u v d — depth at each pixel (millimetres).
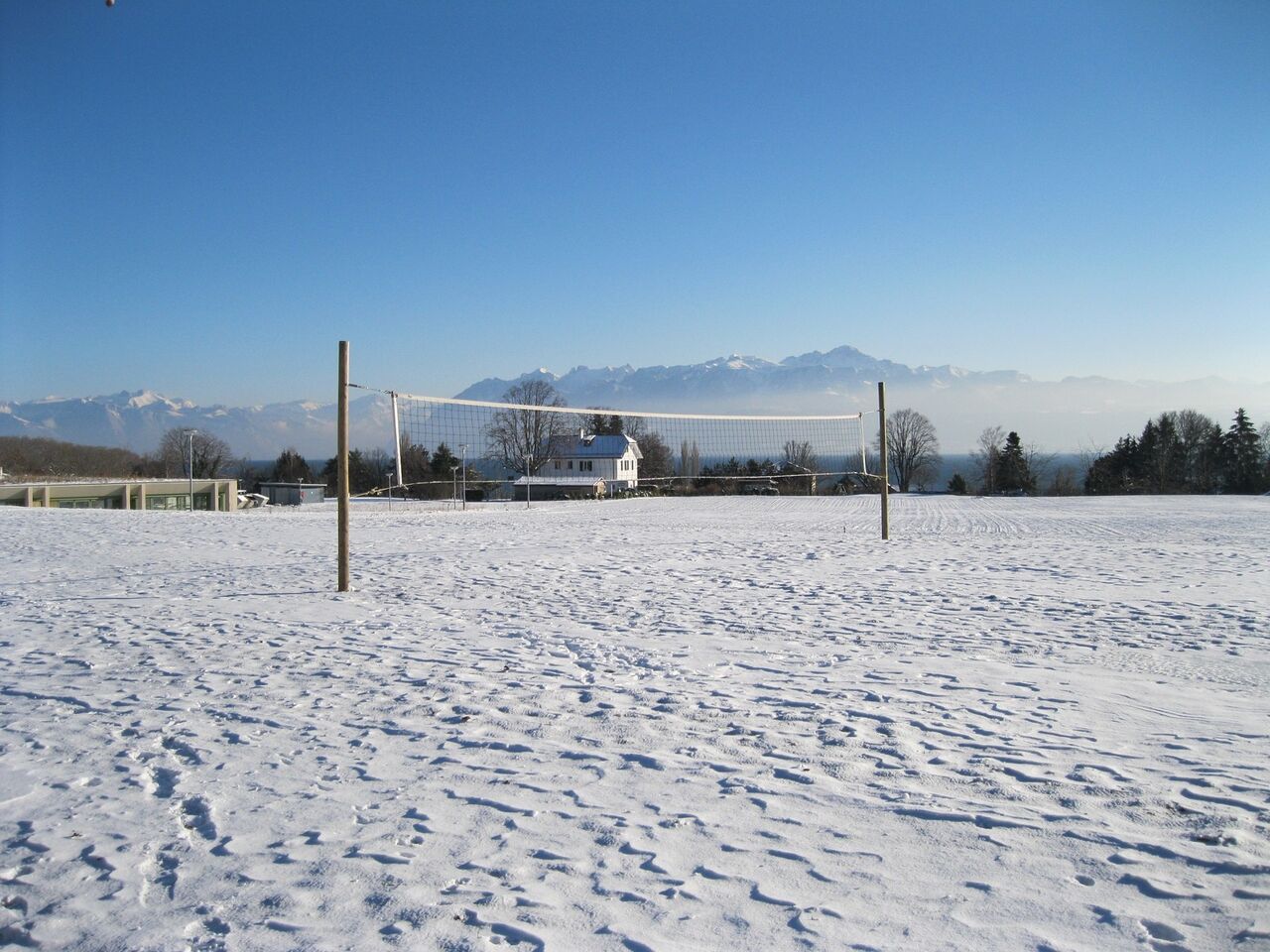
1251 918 2344
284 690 5051
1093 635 6566
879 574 10758
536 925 2402
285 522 21594
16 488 32438
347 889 2639
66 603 8547
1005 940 2275
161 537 16078
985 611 7754
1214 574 10445
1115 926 2328
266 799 3367
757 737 4059
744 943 2291
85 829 3111
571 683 5160
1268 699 4656
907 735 4062
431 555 13414
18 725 4398
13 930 2434
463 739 4094
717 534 18750
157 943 2352
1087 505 34750
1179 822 2986
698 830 3014
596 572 11133
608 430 61250
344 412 9445
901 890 2562
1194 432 62000
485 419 48344
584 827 3059
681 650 6141
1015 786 3363
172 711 4625
